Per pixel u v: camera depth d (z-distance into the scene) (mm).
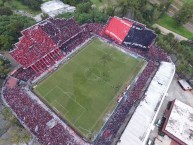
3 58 78625
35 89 71500
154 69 81250
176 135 60812
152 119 62875
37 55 78250
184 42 95750
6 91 68375
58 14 105375
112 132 60938
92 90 72688
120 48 90312
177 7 124188
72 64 81562
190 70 79812
